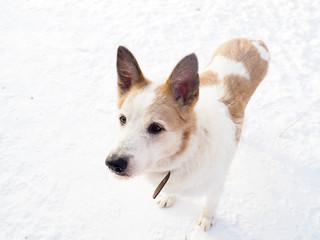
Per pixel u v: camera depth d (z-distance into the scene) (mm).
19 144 1193
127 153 759
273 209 1048
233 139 911
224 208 1053
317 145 1186
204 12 1995
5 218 1021
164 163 828
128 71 824
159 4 2080
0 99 1357
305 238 994
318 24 1842
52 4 2072
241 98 967
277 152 1178
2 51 1637
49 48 1685
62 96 1397
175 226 1017
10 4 2047
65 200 1065
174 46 1712
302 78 1482
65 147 1193
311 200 1062
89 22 1908
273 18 1921
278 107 1338
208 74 998
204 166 852
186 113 799
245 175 1122
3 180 1099
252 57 1049
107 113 1318
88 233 1005
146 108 776
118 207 1054
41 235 995
